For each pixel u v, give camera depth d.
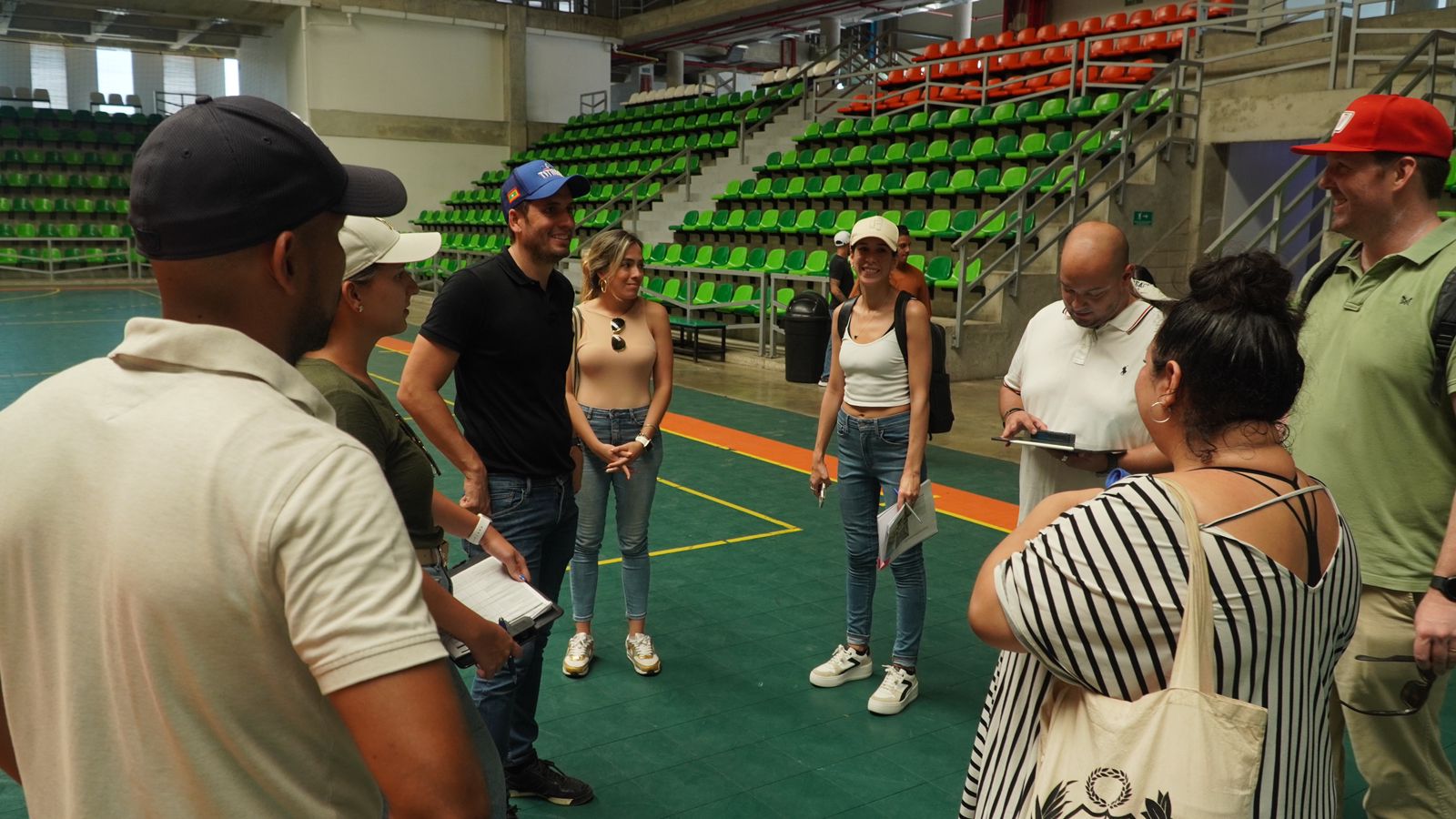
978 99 14.98
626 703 3.56
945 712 3.53
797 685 3.72
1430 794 2.28
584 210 19.00
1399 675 2.20
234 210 0.94
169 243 0.95
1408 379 2.12
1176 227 11.49
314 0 20.59
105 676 0.94
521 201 2.68
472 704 1.63
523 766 2.92
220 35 24.34
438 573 2.00
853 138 15.41
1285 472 1.31
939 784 3.07
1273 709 1.22
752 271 12.63
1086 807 1.18
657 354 3.73
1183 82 11.53
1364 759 2.30
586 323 3.65
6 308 15.91
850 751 3.26
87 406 0.96
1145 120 11.89
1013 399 2.98
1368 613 2.23
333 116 21.36
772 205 15.14
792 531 5.61
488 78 23.03
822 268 12.38
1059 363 2.74
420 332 2.64
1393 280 2.16
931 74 15.99
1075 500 1.45
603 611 4.43
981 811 1.46
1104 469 2.63
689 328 11.79
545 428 2.79
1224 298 1.32
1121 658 1.23
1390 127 2.10
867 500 3.64
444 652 0.94
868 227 3.38
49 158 22.22
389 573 0.92
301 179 0.98
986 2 26.55
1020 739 1.42
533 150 22.92
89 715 0.95
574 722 3.43
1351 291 2.25
